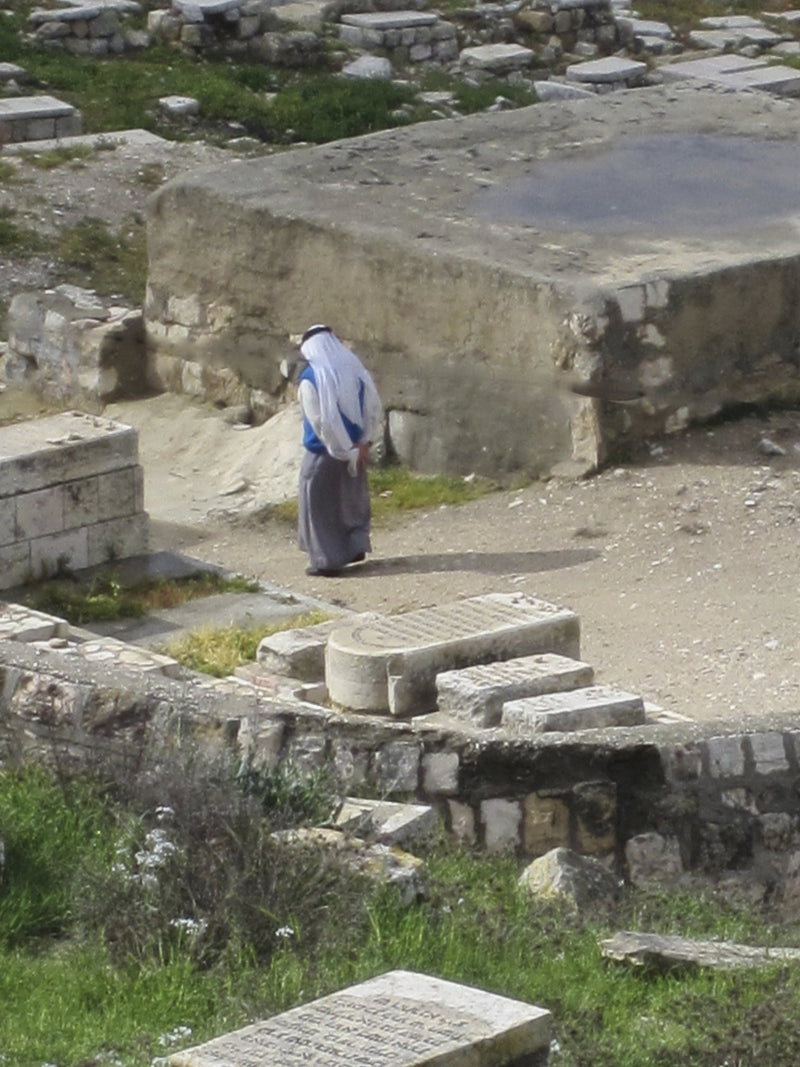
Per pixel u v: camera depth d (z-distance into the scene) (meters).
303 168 55.56
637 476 46.31
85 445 42.75
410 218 51.62
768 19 94.94
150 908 22.69
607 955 22.56
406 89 80.62
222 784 24.55
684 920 24.77
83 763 26.56
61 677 27.31
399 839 25.19
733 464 46.59
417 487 48.72
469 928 22.89
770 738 27.20
